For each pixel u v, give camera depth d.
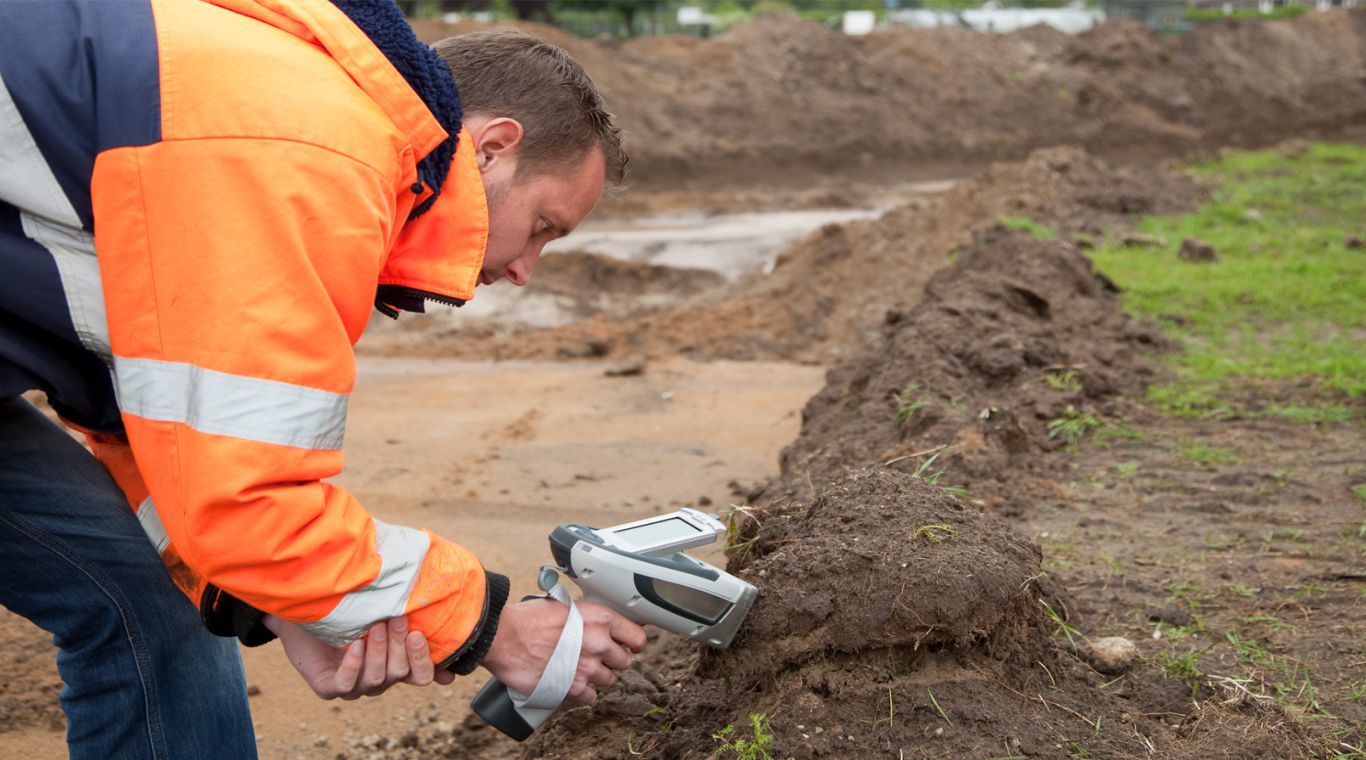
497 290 11.07
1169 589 3.00
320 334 1.59
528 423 6.16
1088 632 2.72
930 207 11.59
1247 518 3.54
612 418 6.29
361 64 1.69
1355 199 12.41
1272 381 5.30
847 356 7.83
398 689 3.23
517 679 1.95
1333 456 4.16
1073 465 4.15
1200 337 6.35
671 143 19.88
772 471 5.11
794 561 2.27
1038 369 5.05
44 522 1.88
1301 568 3.11
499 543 4.14
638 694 2.64
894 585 2.15
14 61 1.58
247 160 1.55
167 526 1.64
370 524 1.75
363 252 1.62
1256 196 12.70
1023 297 5.86
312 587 1.66
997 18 30.25
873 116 22.47
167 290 1.56
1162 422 4.71
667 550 2.04
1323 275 7.83
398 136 1.69
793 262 10.72
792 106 22.12
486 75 1.86
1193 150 24.69
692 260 12.66
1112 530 3.47
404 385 7.37
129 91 1.57
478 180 1.83
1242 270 8.02
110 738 2.01
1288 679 2.46
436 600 1.79
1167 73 27.34
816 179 20.42
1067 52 26.77
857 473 2.63
